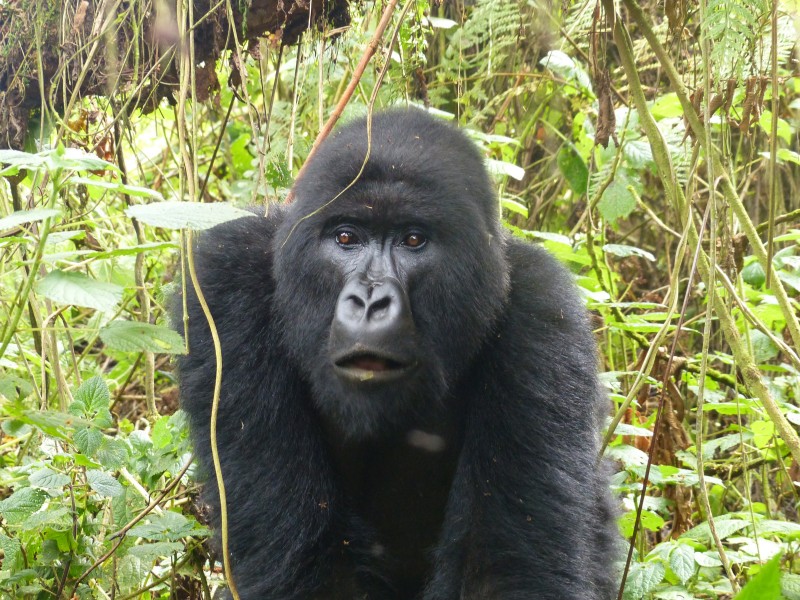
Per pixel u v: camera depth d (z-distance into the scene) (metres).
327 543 2.29
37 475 2.24
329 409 2.31
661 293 3.13
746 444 2.75
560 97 3.24
